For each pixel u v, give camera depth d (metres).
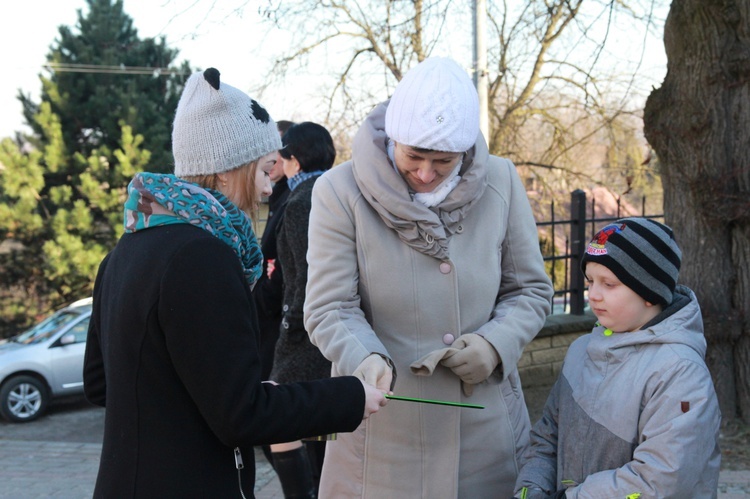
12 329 12.82
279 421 1.47
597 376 1.91
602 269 1.87
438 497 2.12
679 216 4.65
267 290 3.59
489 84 14.41
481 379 2.07
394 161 2.09
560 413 1.99
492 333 2.08
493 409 2.17
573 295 6.14
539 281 2.23
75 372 7.74
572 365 2.02
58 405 8.22
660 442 1.70
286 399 1.51
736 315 4.47
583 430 1.89
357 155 2.11
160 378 1.46
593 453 1.86
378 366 1.90
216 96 1.60
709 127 4.39
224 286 1.45
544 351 5.82
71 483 4.90
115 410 1.50
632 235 1.85
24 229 12.46
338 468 2.23
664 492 1.68
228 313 1.44
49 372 7.58
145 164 12.69
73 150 13.16
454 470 2.12
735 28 4.30
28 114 13.39
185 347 1.41
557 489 1.95
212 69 1.62
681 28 4.42
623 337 1.88
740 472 3.96
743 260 4.48
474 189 2.07
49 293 12.93
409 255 2.11
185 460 1.46
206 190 1.59
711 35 4.32
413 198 2.09
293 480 3.28
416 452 2.14
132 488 1.46
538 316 2.18
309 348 3.05
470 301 2.13
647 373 1.80
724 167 4.43
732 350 4.55
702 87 4.39
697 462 1.69
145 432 1.46
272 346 3.69
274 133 1.71
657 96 4.65
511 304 2.19
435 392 2.12
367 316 2.18
